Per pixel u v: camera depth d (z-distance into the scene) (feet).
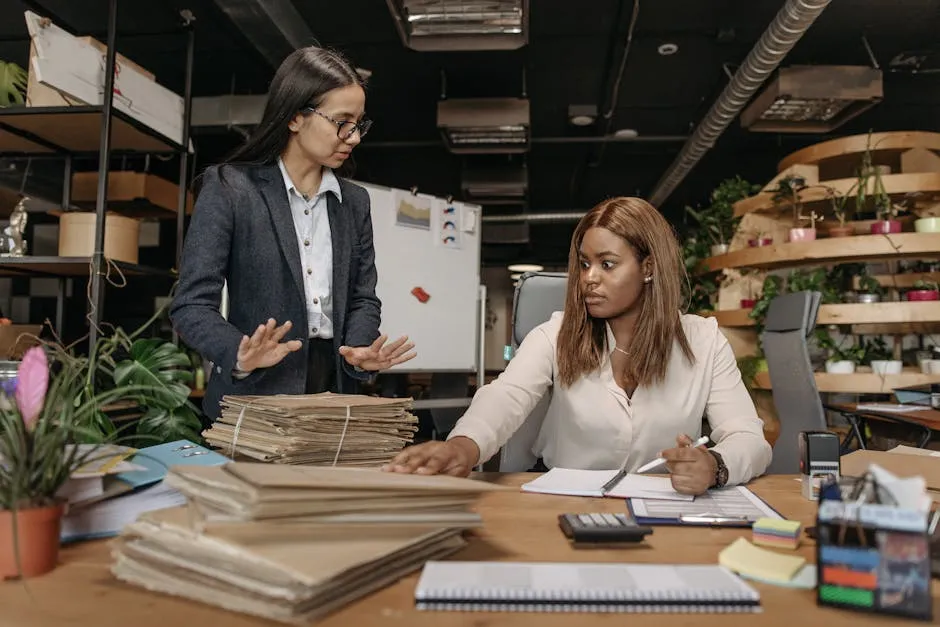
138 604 1.94
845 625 1.83
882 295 15.35
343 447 3.34
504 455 5.21
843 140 15.42
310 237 5.30
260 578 1.86
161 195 14.69
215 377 5.04
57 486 2.24
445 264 10.68
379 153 25.18
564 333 4.71
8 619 1.82
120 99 8.59
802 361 9.43
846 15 15.60
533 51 17.48
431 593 1.93
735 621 1.85
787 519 2.95
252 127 17.61
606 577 2.07
